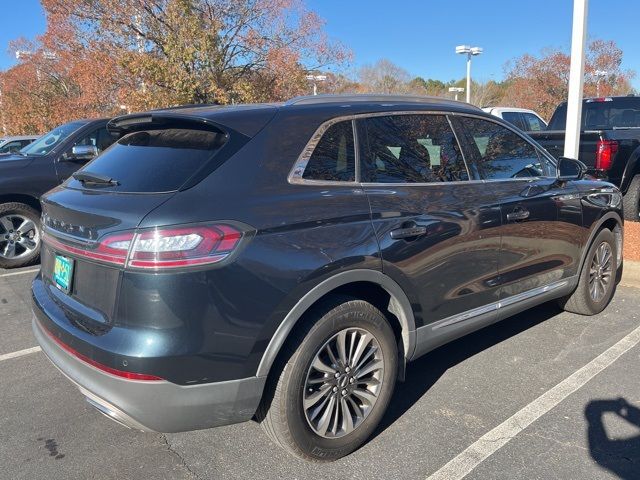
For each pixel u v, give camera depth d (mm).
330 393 2850
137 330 2385
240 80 16812
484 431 3191
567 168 4324
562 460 2900
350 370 2906
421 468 2869
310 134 2945
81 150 7098
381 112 3303
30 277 6617
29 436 3219
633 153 7633
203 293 2404
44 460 2988
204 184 2562
